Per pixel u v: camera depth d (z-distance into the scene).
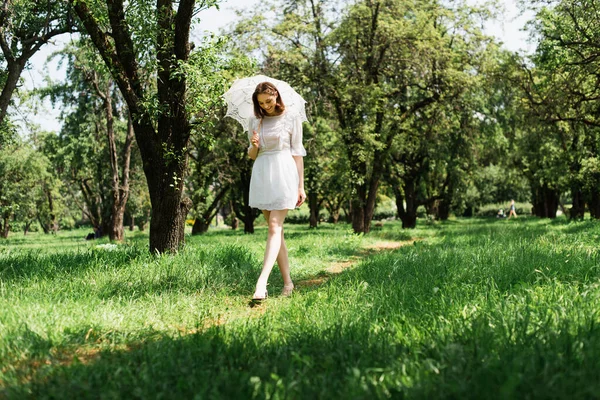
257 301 5.06
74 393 2.44
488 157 34.09
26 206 36.09
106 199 36.00
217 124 21.83
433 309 3.99
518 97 21.59
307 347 3.07
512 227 21.59
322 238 16.31
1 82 15.71
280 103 5.55
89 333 3.66
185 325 4.18
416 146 24.56
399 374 2.58
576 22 16.27
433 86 21.73
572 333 3.08
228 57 8.89
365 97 20.11
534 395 2.15
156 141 8.73
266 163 5.52
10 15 13.11
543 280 5.03
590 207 31.95
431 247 10.61
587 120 19.00
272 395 2.34
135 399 2.39
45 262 7.08
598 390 2.14
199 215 27.83
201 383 2.52
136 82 8.73
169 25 8.67
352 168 20.92
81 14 8.51
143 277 5.96
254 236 24.17
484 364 2.55
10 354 3.12
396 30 19.84
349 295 4.86
